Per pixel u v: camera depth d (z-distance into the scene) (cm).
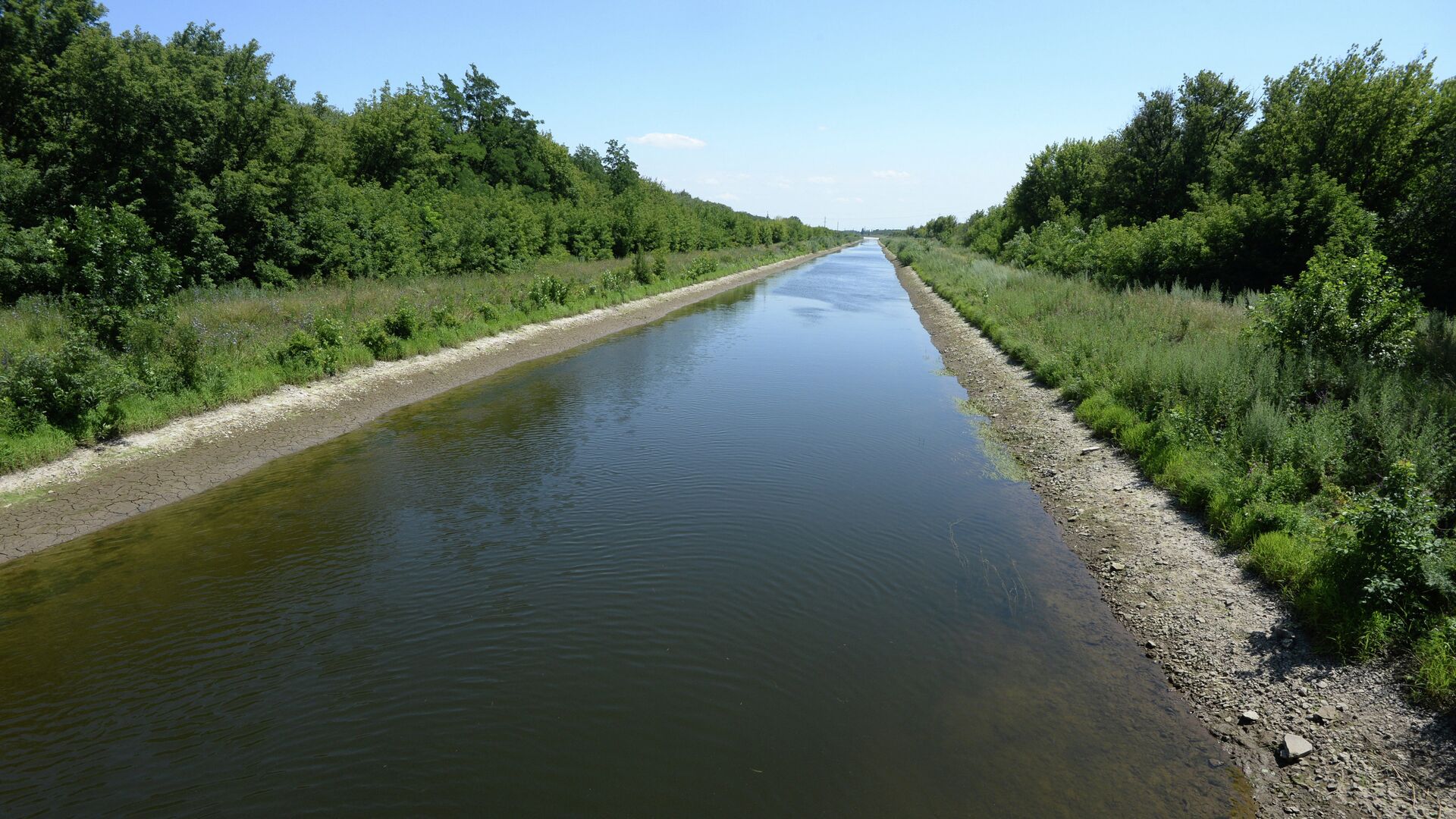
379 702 633
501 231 3653
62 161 2028
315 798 523
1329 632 660
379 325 1995
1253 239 2273
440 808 512
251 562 903
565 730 597
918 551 938
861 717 614
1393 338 1156
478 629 754
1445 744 530
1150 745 580
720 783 535
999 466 1273
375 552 932
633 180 7688
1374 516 667
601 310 3247
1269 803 514
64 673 672
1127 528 959
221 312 1834
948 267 5128
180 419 1359
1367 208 2242
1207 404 1158
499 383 1931
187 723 607
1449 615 616
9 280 1800
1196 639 710
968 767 552
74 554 924
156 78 2120
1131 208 3925
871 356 2366
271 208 2519
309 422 1484
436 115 4466
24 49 2098
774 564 900
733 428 1496
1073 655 707
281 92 2605
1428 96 2211
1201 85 3672
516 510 1070
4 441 1094
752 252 8275
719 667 686
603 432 1470
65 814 507
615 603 807
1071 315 2197
